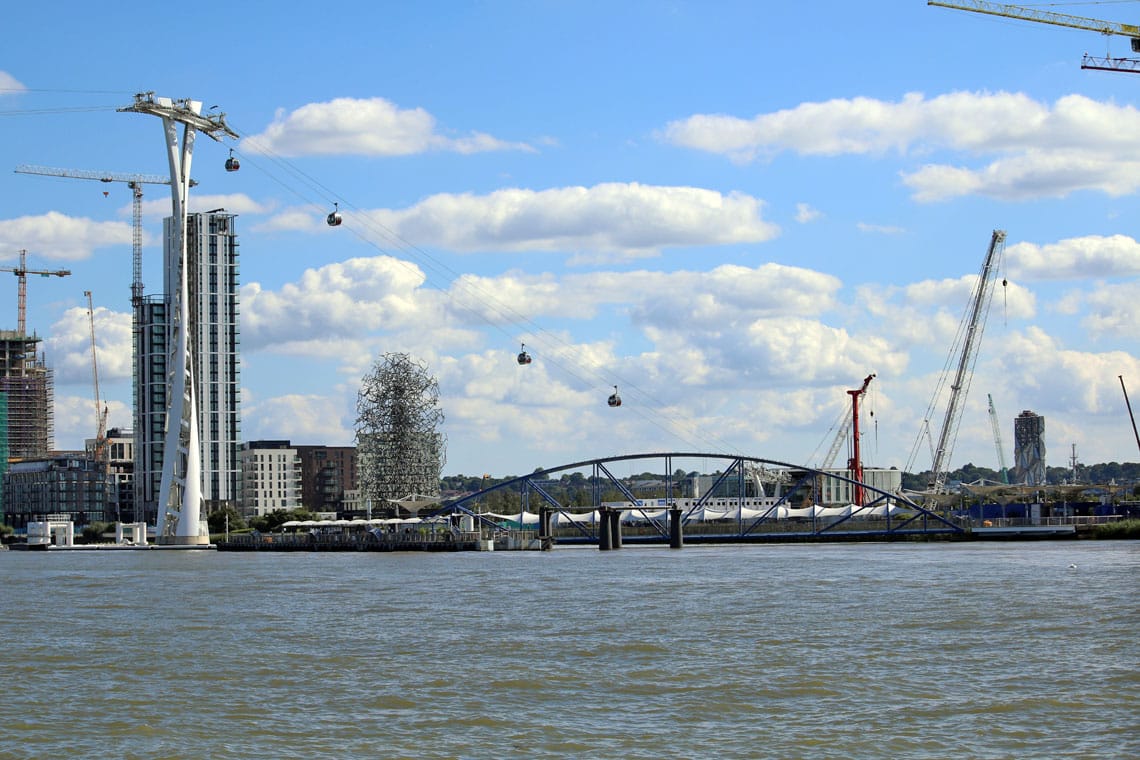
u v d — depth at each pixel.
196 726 58.91
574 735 55.97
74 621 106.06
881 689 65.25
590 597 122.81
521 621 100.38
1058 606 102.25
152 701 65.38
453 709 62.03
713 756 51.94
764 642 83.69
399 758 52.28
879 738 54.56
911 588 124.69
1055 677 67.88
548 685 68.31
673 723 58.16
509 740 55.16
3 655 83.44
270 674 73.69
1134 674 68.44
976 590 119.69
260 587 146.75
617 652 80.31
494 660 77.88
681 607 109.69
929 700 62.16
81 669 76.75
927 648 79.31
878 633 87.25
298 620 103.94
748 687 66.56
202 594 136.50
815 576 147.50
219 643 88.50
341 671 74.44
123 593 141.00
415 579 158.88
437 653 81.56
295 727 58.44
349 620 103.44
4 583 168.50
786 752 52.47
